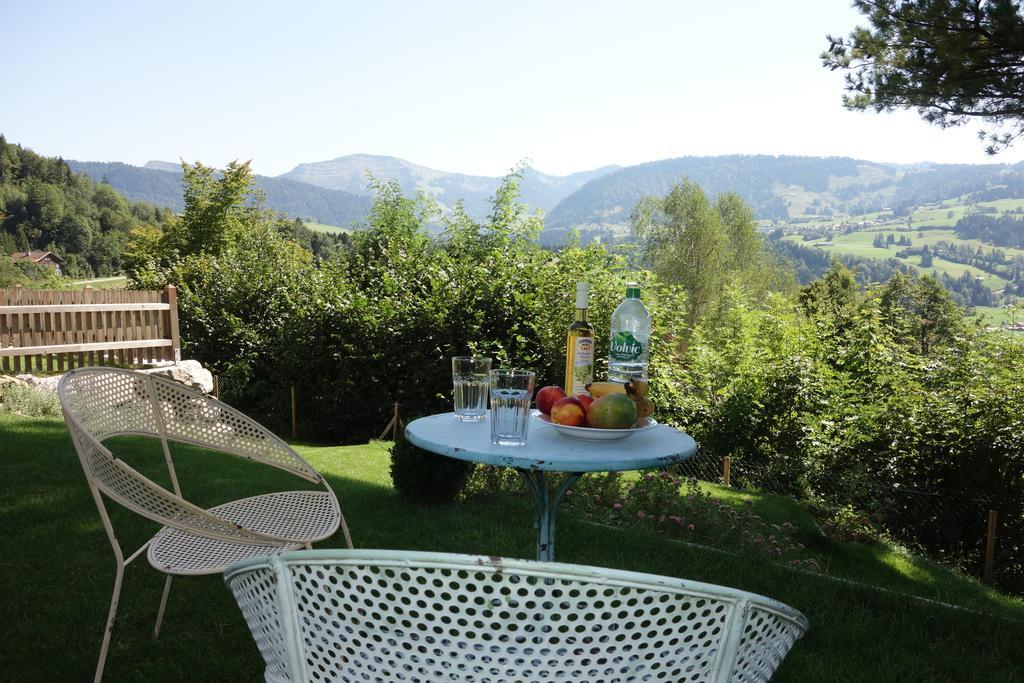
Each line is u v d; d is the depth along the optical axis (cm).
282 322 1237
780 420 972
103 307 970
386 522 452
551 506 233
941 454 796
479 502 514
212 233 2614
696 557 412
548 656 105
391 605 107
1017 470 741
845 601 348
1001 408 770
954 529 761
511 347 905
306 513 274
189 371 1047
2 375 851
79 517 421
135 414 279
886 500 781
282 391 1084
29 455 550
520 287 935
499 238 1573
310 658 115
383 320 965
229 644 280
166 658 268
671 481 549
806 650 294
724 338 1400
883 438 853
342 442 1002
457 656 107
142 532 401
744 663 115
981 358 868
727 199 4831
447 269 1029
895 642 306
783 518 598
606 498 523
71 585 329
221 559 229
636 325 278
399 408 960
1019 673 286
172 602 316
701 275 4222
